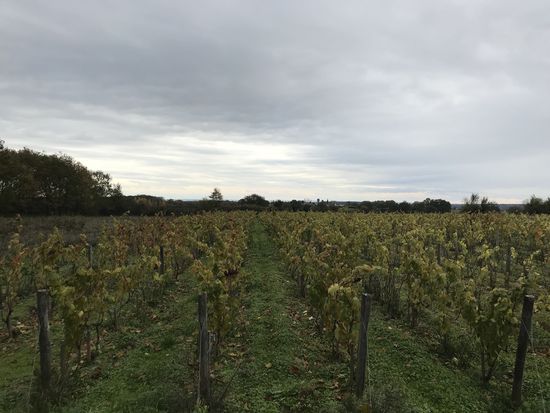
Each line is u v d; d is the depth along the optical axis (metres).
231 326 7.56
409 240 13.25
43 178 49.81
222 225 22.08
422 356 6.77
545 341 7.61
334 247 10.28
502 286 11.56
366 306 5.38
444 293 7.61
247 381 6.12
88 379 6.28
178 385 5.69
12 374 6.58
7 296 8.44
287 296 10.80
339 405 5.11
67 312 5.96
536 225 15.94
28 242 19.72
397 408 4.86
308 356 6.96
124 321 9.05
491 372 5.98
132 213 51.47
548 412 5.11
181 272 14.18
